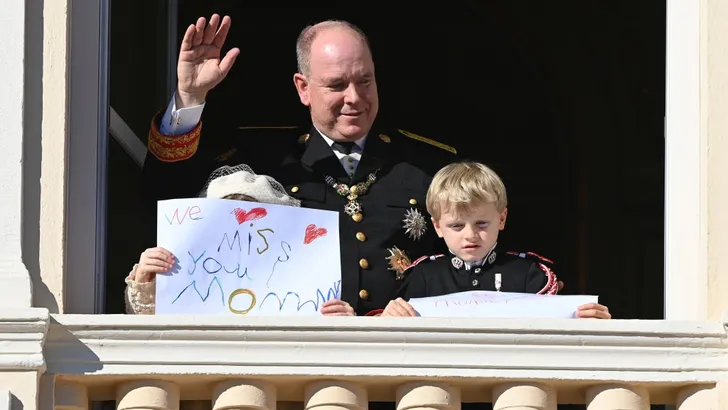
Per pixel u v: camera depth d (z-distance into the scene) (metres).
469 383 14.50
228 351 14.27
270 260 15.14
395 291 16.86
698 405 14.49
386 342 14.34
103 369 14.19
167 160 17.42
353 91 17.47
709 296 14.91
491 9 36.50
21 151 14.73
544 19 35.94
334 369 14.27
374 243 17.09
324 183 17.58
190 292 14.93
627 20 34.28
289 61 36.22
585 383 14.46
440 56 37.50
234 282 15.02
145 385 14.29
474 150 37.38
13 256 14.55
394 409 16.34
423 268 16.84
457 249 16.59
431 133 37.66
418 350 14.34
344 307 15.04
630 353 14.47
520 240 36.53
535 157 36.94
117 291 19.16
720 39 15.38
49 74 14.95
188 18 33.81
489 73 37.31
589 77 35.50
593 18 34.97
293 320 14.32
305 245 15.25
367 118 17.62
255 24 36.19
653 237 33.41
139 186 18.11
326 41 17.66
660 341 14.52
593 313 14.99
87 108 15.12
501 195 16.58
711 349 14.55
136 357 14.22
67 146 14.94
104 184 15.16
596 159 35.22
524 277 16.61
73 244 14.90
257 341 14.30
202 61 17.16
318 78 17.55
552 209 36.59
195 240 15.05
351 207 17.36
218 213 15.15
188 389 14.67
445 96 37.59
